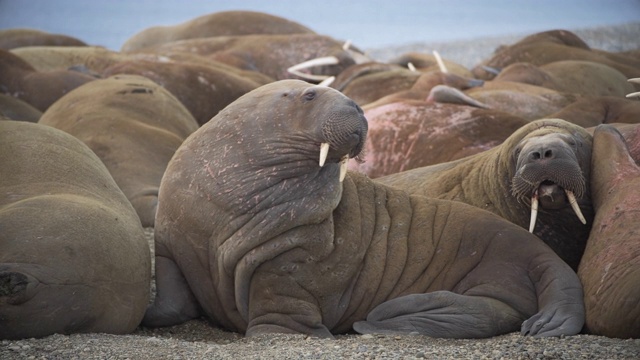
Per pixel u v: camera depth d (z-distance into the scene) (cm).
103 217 2394
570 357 2178
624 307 2359
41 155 2581
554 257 2688
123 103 4269
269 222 2564
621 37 10450
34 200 2339
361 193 2838
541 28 19938
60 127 4081
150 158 3834
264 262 2578
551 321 2488
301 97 2617
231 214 2592
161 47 7769
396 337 2464
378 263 2720
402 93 4984
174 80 5409
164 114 4331
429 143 4050
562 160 2708
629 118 4262
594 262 2591
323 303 2633
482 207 3055
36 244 2211
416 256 2752
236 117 2684
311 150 2564
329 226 2627
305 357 2158
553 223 2920
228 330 2723
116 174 3700
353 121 2519
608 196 2745
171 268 2711
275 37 7681
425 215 2848
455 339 2505
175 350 2220
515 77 5778
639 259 2416
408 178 3369
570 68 6166
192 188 2652
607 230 2628
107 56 6719
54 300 2200
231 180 2611
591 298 2508
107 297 2328
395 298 2666
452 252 2750
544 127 3011
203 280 2672
